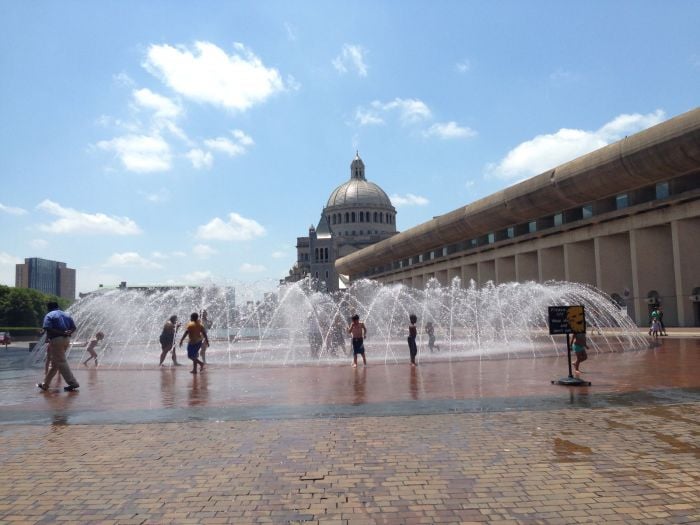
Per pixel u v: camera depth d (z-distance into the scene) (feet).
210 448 29.48
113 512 20.67
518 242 223.71
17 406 44.24
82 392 52.47
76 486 23.62
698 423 33.37
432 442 29.91
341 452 28.25
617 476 23.67
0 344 214.69
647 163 154.20
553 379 54.60
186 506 21.13
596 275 185.26
